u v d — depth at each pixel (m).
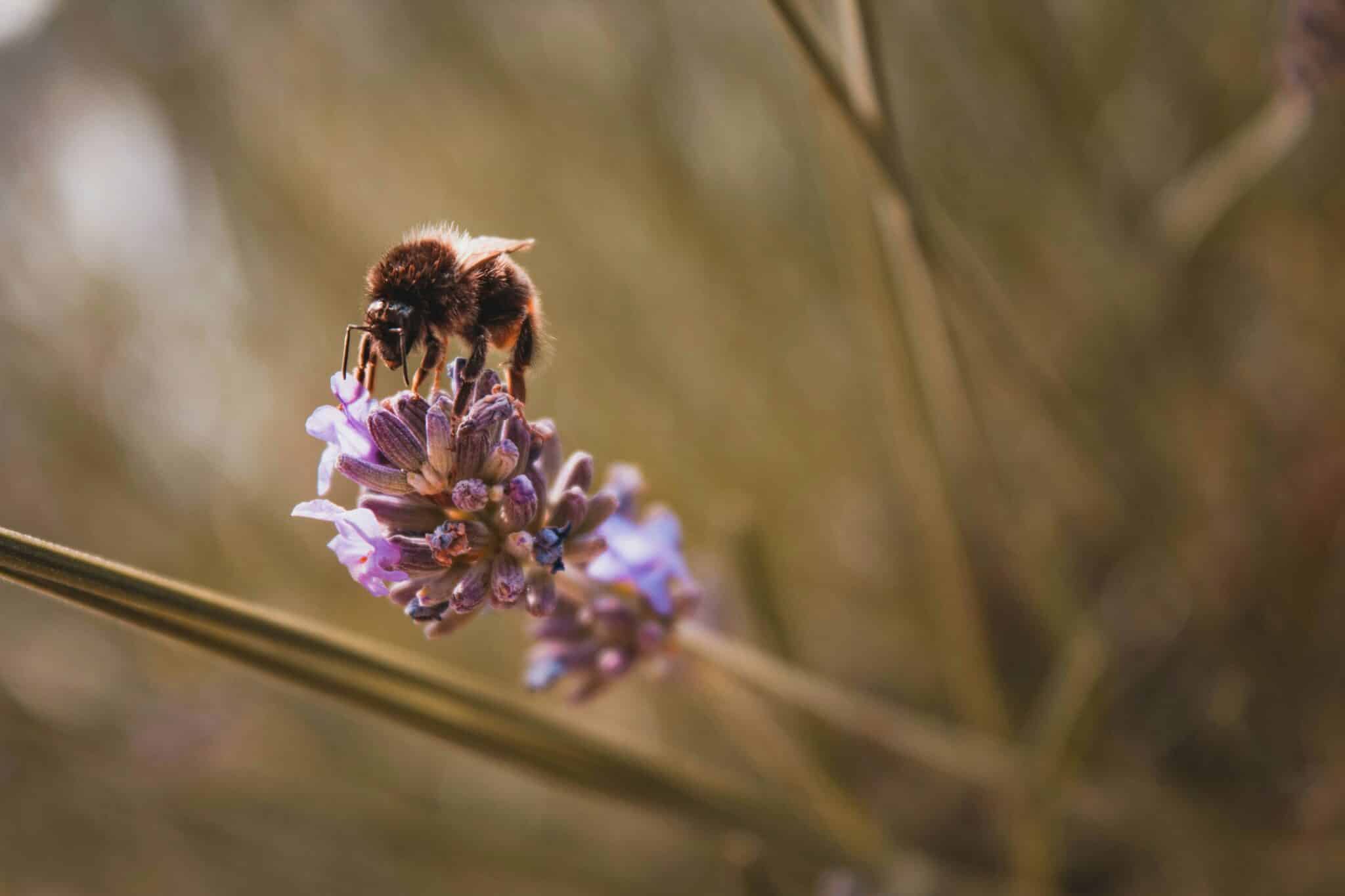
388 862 0.32
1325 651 0.29
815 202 0.36
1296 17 0.24
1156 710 0.30
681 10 0.37
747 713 0.24
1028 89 0.31
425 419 0.21
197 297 0.42
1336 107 0.29
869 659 0.35
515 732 0.23
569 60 0.38
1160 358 0.31
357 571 0.20
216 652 0.21
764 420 0.37
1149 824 0.28
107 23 0.43
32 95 0.43
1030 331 0.32
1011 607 0.34
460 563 0.21
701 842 0.31
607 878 0.31
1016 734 0.32
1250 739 0.29
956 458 0.33
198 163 0.42
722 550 0.28
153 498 0.39
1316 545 0.29
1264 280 0.33
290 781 0.32
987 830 0.32
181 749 0.33
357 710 0.22
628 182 0.37
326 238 0.39
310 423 0.21
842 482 0.36
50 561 0.20
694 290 0.37
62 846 0.32
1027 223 0.33
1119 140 0.33
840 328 0.36
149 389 0.40
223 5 0.42
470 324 0.22
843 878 0.25
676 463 0.36
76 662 0.36
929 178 0.33
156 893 0.32
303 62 0.41
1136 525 0.28
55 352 0.39
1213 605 0.30
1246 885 0.28
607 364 0.37
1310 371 0.32
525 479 0.21
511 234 0.38
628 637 0.23
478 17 0.38
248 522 0.38
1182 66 0.32
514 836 0.33
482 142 0.39
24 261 0.40
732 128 0.37
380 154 0.40
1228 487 0.30
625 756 0.23
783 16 0.22
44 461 0.38
